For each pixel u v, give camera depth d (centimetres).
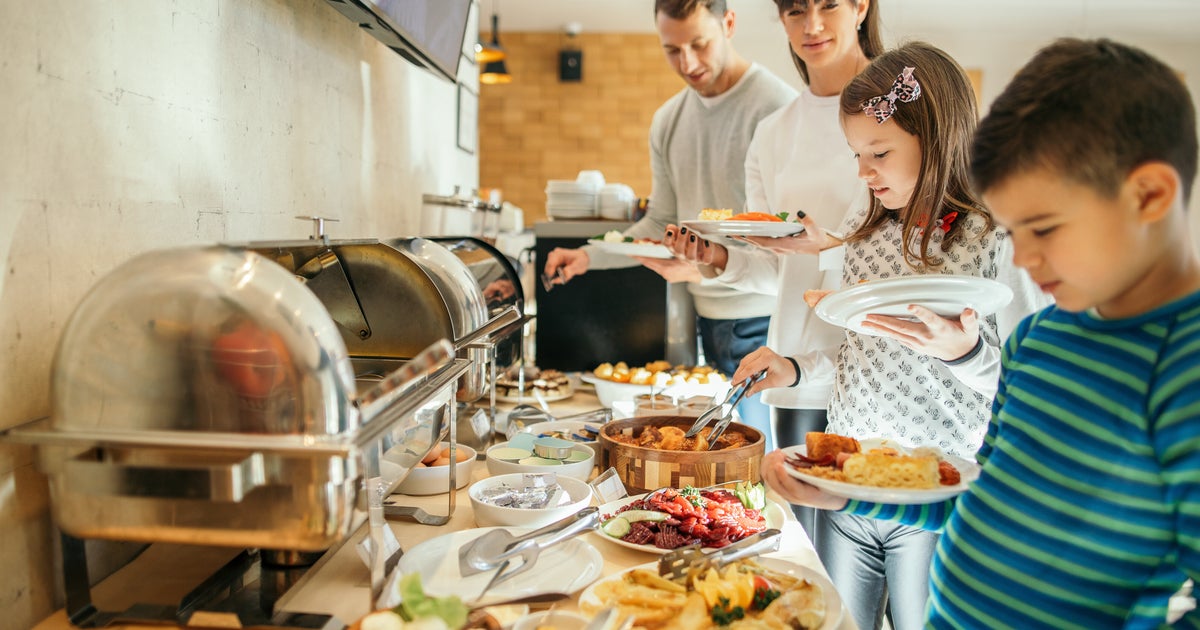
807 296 161
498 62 669
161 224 132
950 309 128
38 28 105
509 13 765
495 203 312
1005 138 84
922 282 122
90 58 115
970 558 100
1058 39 88
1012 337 108
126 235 124
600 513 143
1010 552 95
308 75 191
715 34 267
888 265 167
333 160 208
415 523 144
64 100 110
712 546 128
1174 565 84
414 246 165
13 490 104
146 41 127
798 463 122
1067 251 82
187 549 127
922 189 152
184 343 91
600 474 169
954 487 106
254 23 163
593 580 115
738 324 277
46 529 111
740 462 155
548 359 302
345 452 89
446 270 163
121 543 124
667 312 300
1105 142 78
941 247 154
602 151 836
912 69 150
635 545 127
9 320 102
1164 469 82
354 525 96
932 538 158
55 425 94
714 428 165
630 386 242
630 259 291
